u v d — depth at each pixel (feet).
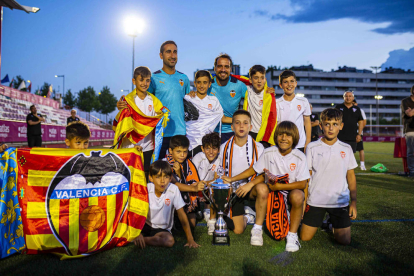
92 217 8.87
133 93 13.25
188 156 15.33
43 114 78.48
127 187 9.53
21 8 25.94
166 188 9.68
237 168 11.44
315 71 316.19
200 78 14.96
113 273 7.10
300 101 14.51
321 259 7.98
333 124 9.88
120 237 9.07
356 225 10.94
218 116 15.60
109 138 92.48
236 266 7.50
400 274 7.08
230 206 10.37
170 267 7.42
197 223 12.19
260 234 9.27
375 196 16.10
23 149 8.73
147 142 13.64
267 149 10.52
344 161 9.84
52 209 8.64
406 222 11.27
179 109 15.23
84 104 190.60
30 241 8.34
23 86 102.01
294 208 8.96
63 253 8.28
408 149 23.41
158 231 9.44
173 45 15.02
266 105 14.66
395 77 324.19
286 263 7.72
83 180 9.02
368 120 322.55
